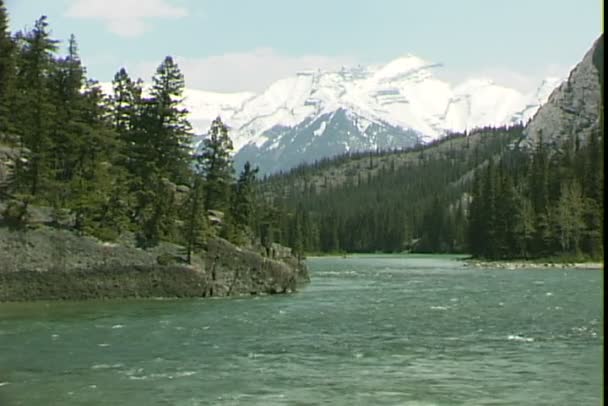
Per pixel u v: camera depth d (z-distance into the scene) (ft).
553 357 97.45
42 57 229.45
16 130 194.08
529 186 517.96
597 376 84.84
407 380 82.84
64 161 200.85
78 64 236.84
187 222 187.62
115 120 237.25
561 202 460.14
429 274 333.62
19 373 84.99
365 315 146.41
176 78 238.68
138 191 200.03
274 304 167.63
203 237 187.11
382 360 95.04
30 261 164.14
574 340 112.47
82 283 168.25
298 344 107.65
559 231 461.37
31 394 75.00
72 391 76.33
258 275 193.88
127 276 172.96
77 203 175.22
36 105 190.19
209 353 99.30
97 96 228.22
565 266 414.62
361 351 101.86
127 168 223.30
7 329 120.57
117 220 182.50
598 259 437.99
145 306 158.40
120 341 108.78
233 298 180.96
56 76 231.71
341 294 202.39
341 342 109.81
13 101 201.16
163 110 234.99
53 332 117.39
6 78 208.23
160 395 74.95
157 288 175.42
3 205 169.17
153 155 230.89
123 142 221.46
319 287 236.02
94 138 204.03
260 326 127.54
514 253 482.69
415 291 216.54
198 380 82.07
